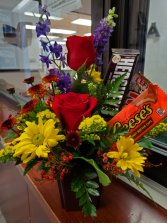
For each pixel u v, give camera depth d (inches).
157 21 33.0
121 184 25.6
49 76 15.9
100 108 16.9
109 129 14.2
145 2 33.2
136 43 35.9
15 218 41.4
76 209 19.8
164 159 24.0
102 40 19.3
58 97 14.1
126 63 17.8
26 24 55.9
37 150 11.8
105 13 34.2
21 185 32.6
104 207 21.2
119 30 34.4
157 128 15.9
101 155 14.4
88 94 15.6
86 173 14.6
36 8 50.3
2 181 45.3
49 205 21.1
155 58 34.8
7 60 66.6
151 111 14.2
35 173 26.5
